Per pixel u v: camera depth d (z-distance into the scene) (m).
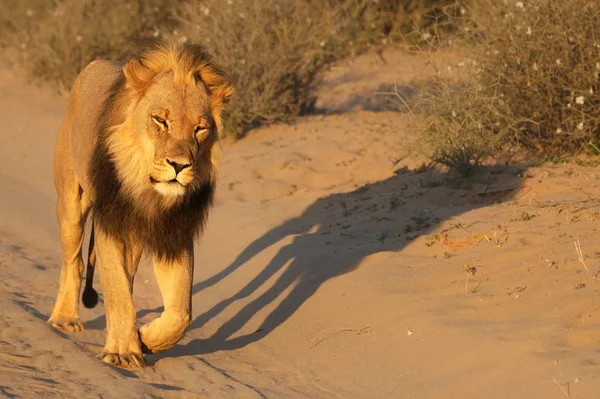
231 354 10.68
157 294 13.42
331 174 18.56
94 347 10.45
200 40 23.25
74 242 11.30
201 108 9.19
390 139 20.08
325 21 24.91
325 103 26.06
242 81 22.23
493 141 15.82
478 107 16.53
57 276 14.07
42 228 16.91
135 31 29.84
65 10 29.36
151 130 9.12
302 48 23.30
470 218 13.36
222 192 18.22
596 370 8.55
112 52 28.77
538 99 16.42
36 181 20.17
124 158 9.40
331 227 14.73
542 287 10.58
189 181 9.07
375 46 30.52
